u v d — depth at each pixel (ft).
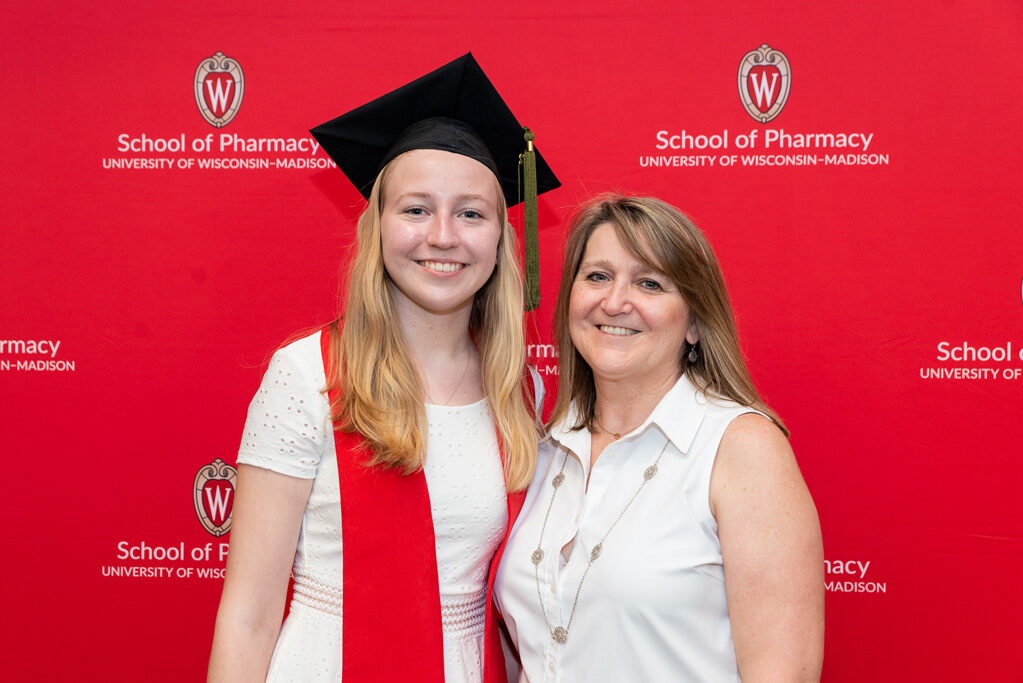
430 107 5.09
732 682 4.09
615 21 6.57
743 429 4.24
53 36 6.69
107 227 6.74
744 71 6.55
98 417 6.81
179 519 6.84
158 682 6.85
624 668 4.08
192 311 6.77
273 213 6.73
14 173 6.73
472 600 4.75
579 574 4.28
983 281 6.51
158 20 6.67
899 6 6.48
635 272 4.49
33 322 6.78
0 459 6.82
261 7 6.64
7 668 6.85
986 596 6.57
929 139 6.50
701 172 6.60
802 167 6.56
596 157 6.62
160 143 6.71
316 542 4.54
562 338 5.01
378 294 4.62
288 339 5.44
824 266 6.59
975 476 6.57
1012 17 6.43
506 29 6.59
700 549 4.12
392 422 4.46
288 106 6.66
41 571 6.84
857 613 6.68
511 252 5.03
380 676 4.43
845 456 6.64
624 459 4.58
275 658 4.47
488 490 4.70
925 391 6.59
